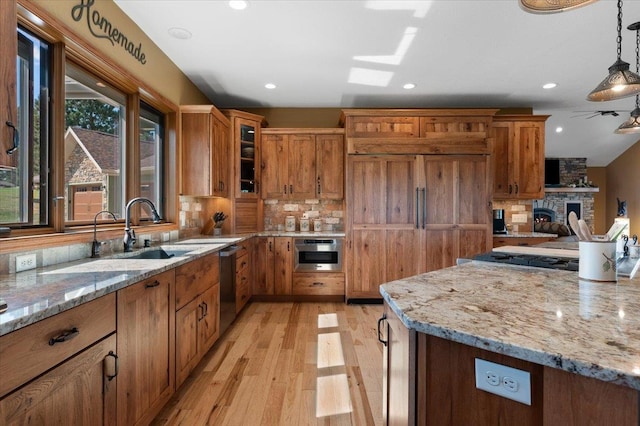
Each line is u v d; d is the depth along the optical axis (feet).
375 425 5.88
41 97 6.08
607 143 27.55
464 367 2.66
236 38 9.11
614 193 30.66
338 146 14.35
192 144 11.16
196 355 7.52
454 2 7.55
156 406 5.70
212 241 10.25
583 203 30.99
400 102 14.69
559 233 18.62
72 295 3.83
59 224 6.24
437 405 2.80
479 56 10.26
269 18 8.15
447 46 9.62
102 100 7.93
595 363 1.95
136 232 8.49
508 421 2.42
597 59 10.50
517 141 14.07
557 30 8.78
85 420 3.96
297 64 10.79
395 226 13.20
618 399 1.92
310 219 15.34
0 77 3.68
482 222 13.14
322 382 7.31
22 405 3.11
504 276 4.52
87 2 6.71
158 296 5.78
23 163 5.77
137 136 8.83
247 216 13.98
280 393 6.87
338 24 8.43
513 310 3.03
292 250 13.58
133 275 4.97
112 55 7.50
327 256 13.66
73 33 6.29
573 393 2.08
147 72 9.03
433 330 2.67
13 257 5.14
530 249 6.95
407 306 3.18
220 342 9.48
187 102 11.78
